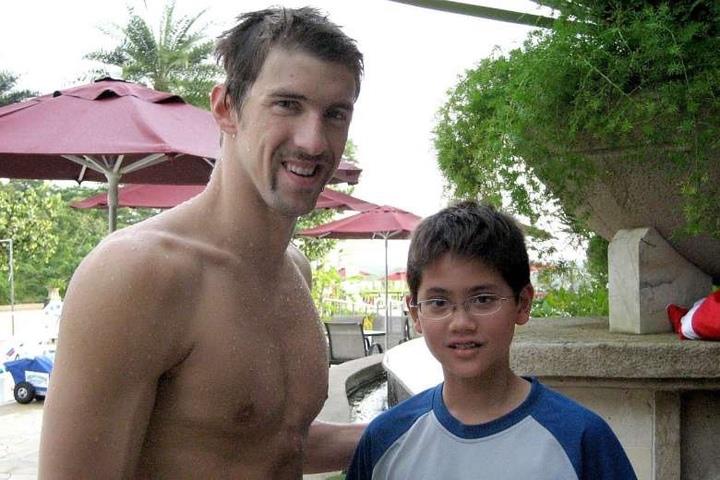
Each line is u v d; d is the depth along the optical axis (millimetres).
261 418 1490
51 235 27656
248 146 1430
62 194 40000
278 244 1533
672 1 2721
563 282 4297
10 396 9828
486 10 3514
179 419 1423
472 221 1617
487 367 1581
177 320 1376
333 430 1974
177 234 1425
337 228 12734
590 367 2539
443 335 1607
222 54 1490
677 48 2463
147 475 1432
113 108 5086
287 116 1396
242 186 1466
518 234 1648
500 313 1589
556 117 2746
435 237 1620
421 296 1646
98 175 6867
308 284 1808
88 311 1302
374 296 20219
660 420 2621
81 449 1304
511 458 1528
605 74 2639
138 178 6875
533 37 2957
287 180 1414
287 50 1391
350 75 1433
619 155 2787
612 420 2658
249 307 1491
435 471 1587
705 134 2531
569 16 2803
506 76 3168
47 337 13406
